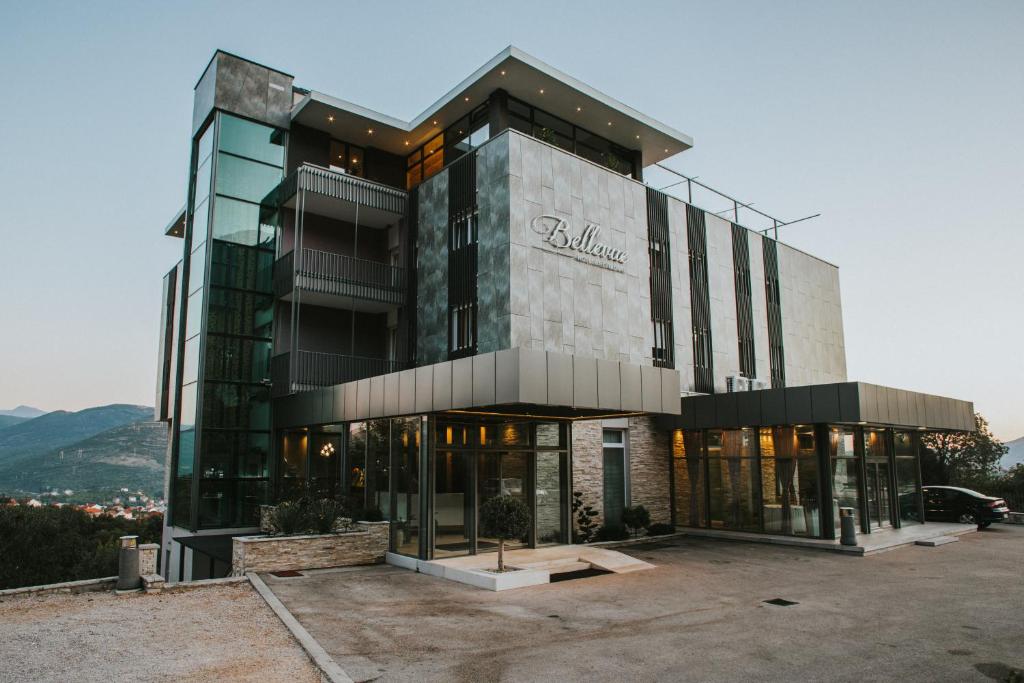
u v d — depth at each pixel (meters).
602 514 19.23
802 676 7.30
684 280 22.70
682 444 21.59
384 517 15.59
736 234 25.44
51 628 9.16
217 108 20.70
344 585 12.38
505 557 14.76
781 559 15.63
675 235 22.70
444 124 22.09
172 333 25.30
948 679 7.22
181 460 20.27
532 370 12.16
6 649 8.15
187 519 19.28
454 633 9.05
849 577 13.34
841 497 18.62
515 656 7.98
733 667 7.59
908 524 22.09
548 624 9.58
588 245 19.41
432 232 20.78
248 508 19.64
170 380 24.94
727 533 19.48
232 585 12.40
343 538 14.70
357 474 16.77
